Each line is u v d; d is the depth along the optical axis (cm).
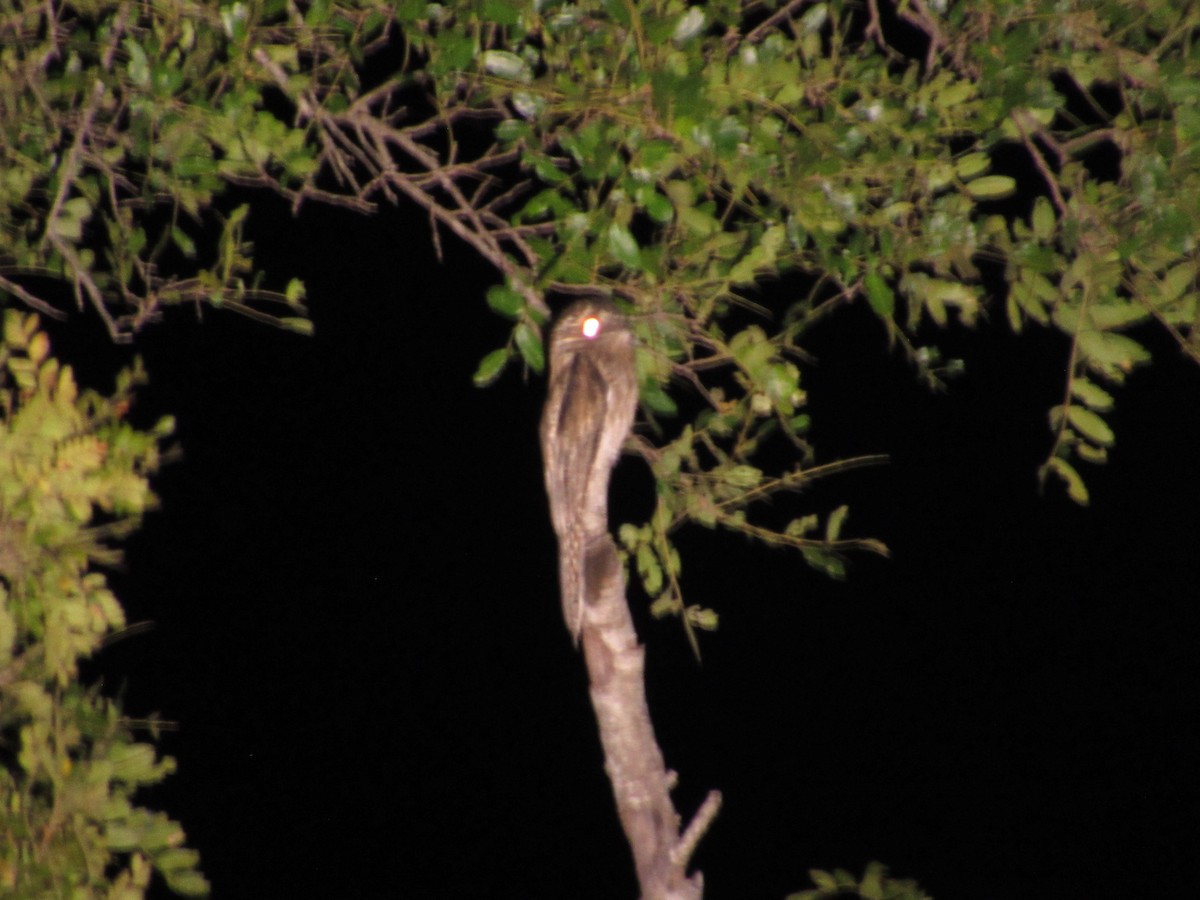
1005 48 745
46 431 647
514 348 841
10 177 897
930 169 781
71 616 666
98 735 730
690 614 923
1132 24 765
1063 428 748
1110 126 770
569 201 800
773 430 914
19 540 656
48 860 695
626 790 811
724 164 761
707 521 916
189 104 845
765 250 784
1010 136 786
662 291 843
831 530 901
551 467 898
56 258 905
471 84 858
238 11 810
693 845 806
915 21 827
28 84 882
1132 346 740
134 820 739
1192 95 734
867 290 770
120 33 872
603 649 820
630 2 703
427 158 875
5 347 661
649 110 737
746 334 830
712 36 866
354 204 879
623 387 905
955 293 779
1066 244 748
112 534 669
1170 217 734
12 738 771
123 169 941
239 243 907
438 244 866
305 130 848
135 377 676
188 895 736
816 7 810
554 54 794
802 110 792
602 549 851
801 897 1068
